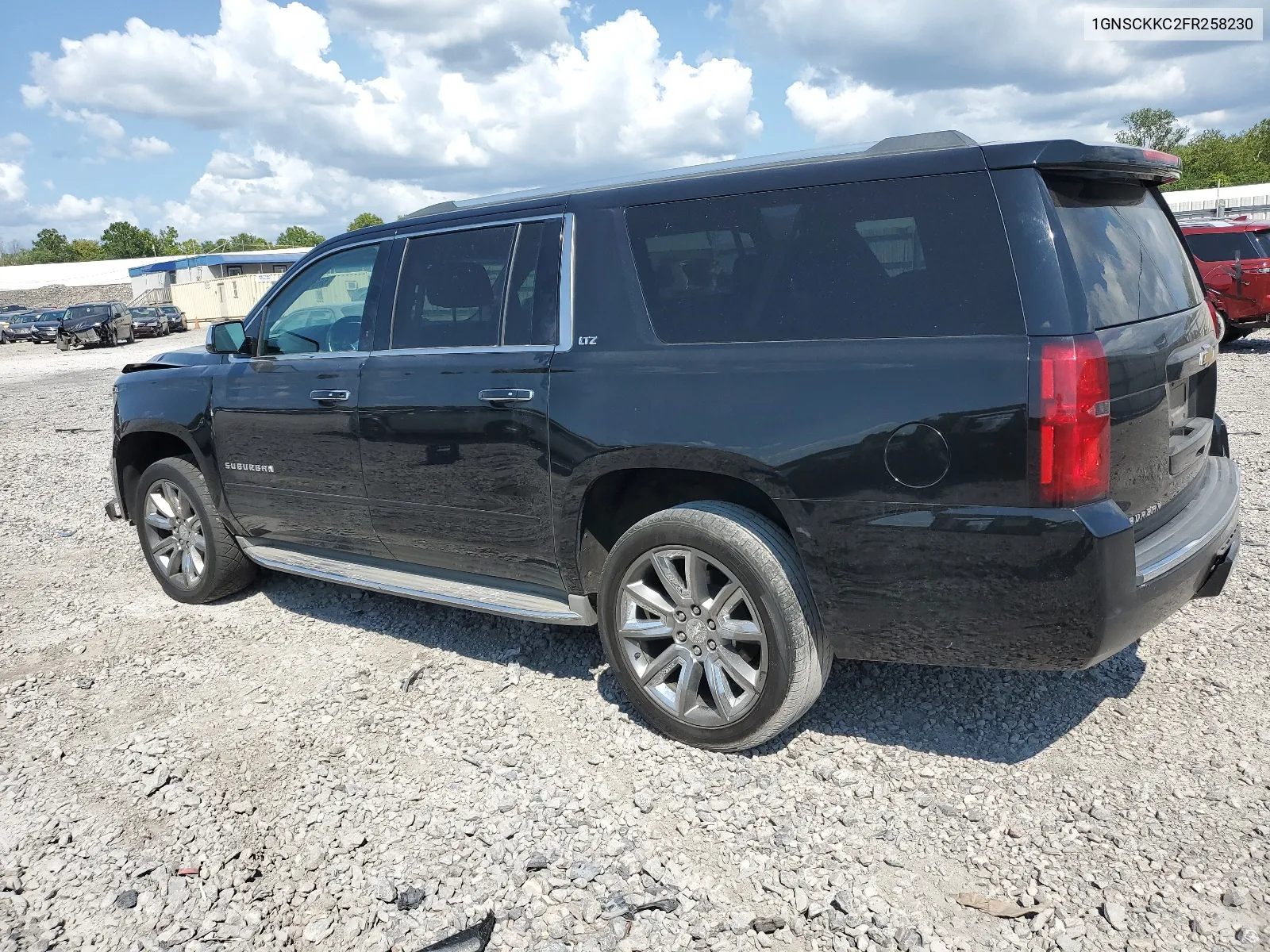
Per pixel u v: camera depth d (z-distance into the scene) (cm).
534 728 360
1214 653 383
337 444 423
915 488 278
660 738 347
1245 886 254
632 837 291
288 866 288
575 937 252
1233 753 313
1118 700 352
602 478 341
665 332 329
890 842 282
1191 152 9938
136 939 260
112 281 7894
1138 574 276
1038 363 260
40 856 298
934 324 278
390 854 290
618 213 347
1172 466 311
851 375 287
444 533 397
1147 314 301
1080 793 298
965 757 323
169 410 504
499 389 361
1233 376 1155
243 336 471
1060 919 247
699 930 252
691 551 323
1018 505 266
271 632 472
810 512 296
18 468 987
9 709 399
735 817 298
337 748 353
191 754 354
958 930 246
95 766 349
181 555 525
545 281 361
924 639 290
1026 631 274
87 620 504
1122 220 312
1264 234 1399
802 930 250
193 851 296
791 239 307
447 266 395
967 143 285
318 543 461
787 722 318
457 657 428
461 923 260
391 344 409
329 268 441
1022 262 268
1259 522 541
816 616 309
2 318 4375
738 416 305
